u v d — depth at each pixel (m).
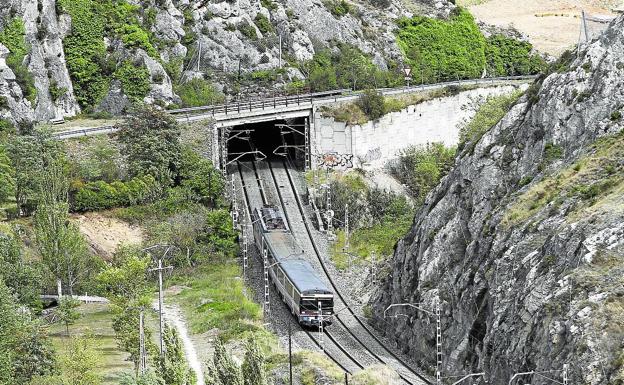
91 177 150.00
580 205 100.06
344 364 112.06
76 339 102.06
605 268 89.31
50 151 146.12
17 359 96.12
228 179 169.38
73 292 126.12
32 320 103.88
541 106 116.12
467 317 106.19
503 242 104.94
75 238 125.31
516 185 114.81
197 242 147.88
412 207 167.88
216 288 134.38
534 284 93.69
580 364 82.94
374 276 139.75
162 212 150.25
